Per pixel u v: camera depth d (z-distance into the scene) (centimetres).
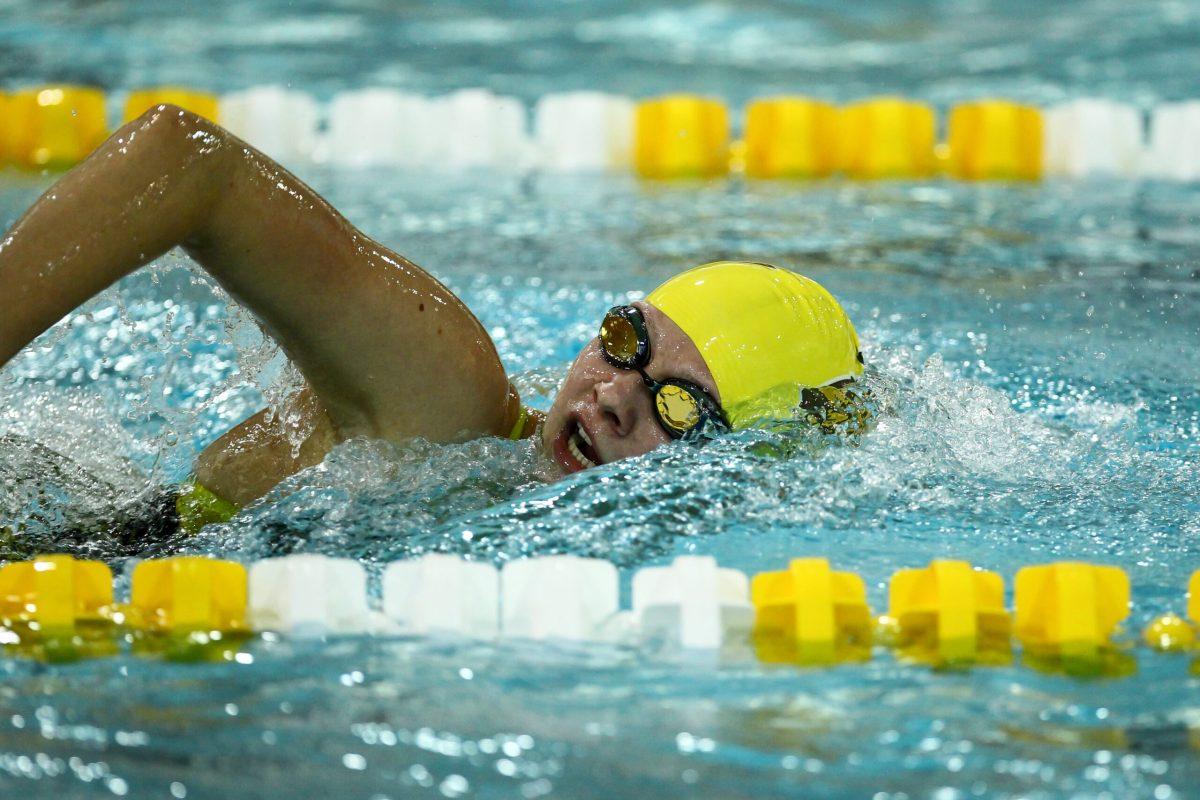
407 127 2092
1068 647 619
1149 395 1051
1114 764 495
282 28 2733
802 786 474
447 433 783
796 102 2086
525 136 2153
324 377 753
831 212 1736
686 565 632
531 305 1275
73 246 650
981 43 2758
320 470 757
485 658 596
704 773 482
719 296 809
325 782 468
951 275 1396
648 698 553
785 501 753
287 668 578
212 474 798
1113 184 1967
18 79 2166
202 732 508
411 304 744
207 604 627
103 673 567
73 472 808
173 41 2545
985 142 2058
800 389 809
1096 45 2698
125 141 665
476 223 1634
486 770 481
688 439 787
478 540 707
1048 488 822
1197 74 2444
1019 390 1059
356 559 702
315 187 1833
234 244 684
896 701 553
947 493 793
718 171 2088
